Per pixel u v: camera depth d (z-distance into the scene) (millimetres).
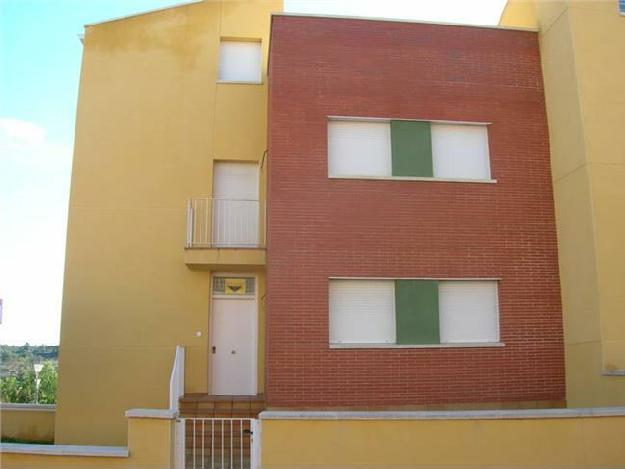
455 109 13133
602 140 12273
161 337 14062
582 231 12219
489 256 12695
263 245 14453
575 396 12273
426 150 12891
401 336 12203
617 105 12492
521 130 13297
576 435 8797
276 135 12555
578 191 12359
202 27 15312
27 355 27188
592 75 12516
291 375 11812
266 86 15148
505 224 12859
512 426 8781
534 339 12578
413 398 12008
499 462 8688
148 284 14219
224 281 14523
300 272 12141
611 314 11688
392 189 12633
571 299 12516
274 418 8680
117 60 15008
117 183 14531
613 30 12820
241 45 15578
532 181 13133
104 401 13812
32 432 14961
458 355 12281
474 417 8766
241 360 14266
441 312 12539
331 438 8664
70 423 13703
